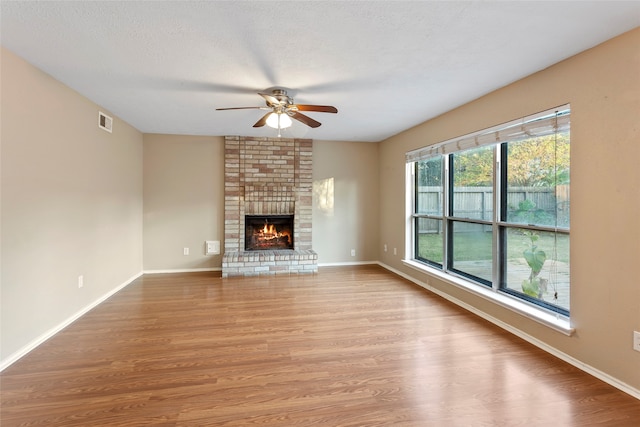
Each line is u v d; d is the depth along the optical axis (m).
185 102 3.52
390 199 5.52
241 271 5.07
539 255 2.84
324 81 2.90
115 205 4.14
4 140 2.31
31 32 2.09
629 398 1.97
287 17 1.91
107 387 2.06
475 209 3.65
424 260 4.73
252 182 5.48
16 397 1.95
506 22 1.94
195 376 2.21
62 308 3.00
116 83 2.98
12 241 2.38
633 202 2.00
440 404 1.92
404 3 1.76
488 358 2.47
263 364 2.38
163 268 5.28
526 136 2.79
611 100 2.11
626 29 1.99
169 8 1.82
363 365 2.37
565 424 1.75
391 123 4.49
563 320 2.53
